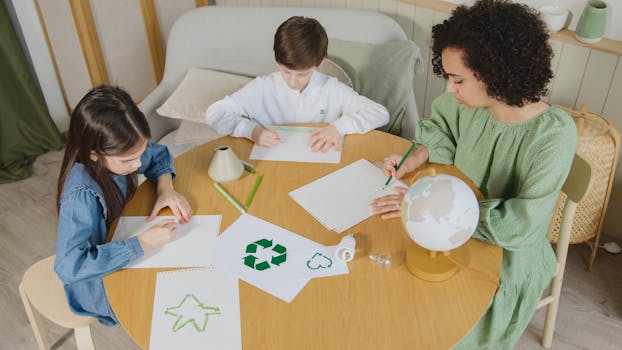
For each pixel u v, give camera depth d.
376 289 1.10
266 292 1.10
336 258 1.17
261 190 1.40
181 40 2.31
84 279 1.15
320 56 1.64
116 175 1.34
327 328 1.02
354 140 1.62
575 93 2.06
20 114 2.77
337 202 1.35
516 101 1.16
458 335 1.01
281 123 1.89
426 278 1.12
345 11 2.23
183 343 1.00
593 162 1.87
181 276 1.14
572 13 2.00
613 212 2.20
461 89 1.21
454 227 1.04
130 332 1.03
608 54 1.91
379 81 2.06
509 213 1.22
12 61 2.65
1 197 2.58
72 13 2.52
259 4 2.84
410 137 2.02
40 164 2.82
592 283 2.05
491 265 1.16
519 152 1.28
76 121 1.19
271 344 1.00
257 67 2.32
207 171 1.48
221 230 1.27
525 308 1.37
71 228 1.19
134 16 2.72
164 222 1.23
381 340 1.00
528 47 1.09
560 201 1.93
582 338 1.85
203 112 2.14
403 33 2.19
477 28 1.10
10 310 1.99
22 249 2.27
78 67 2.75
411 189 1.09
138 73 2.89
